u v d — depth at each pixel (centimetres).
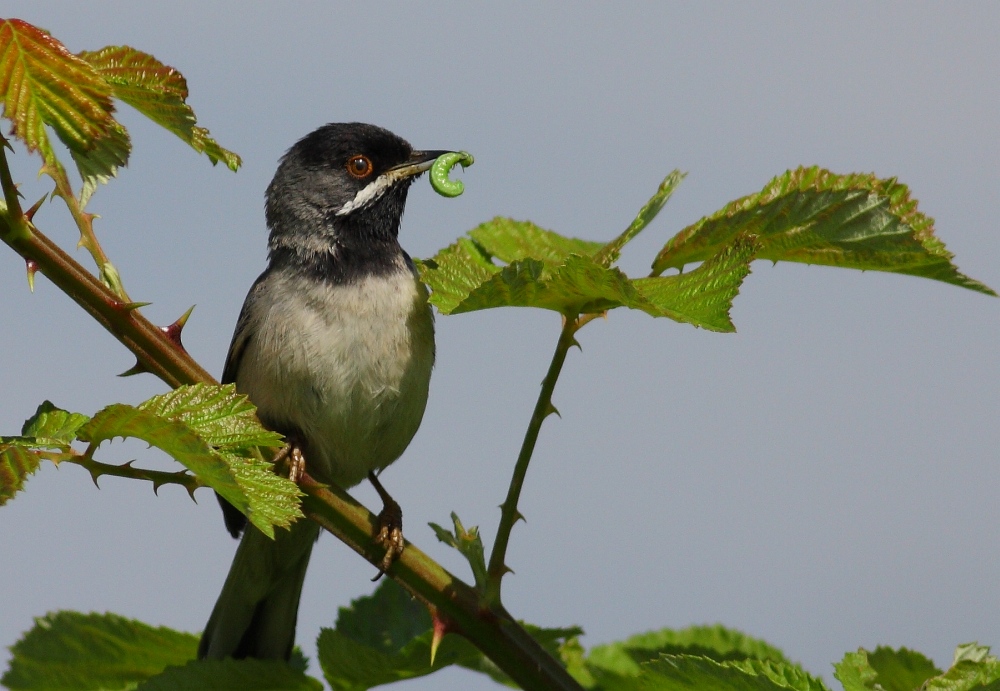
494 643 663
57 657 744
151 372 674
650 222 696
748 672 574
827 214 650
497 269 764
